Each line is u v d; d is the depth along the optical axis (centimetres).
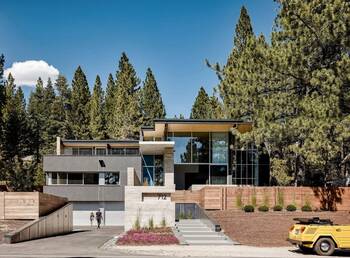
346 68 2836
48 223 3606
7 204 3497
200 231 3134
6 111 8131
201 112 9731
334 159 3959
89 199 5866
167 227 3425
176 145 5200
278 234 2891
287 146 3488
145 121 9044
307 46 3136
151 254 2153
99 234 3894
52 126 9738
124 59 9894
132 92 9675
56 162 5934
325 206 3853
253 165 5216
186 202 4259
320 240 2217
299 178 5025
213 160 5194
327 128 2902
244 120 4144
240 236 2839
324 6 3072
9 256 2041
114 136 8788
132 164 5878
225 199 3878
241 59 4097
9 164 6469
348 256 2211
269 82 3562
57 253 2197
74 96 10012
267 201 3869
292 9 3069
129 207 3544
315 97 3136
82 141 6538
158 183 5809
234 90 3806
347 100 2942
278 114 3422
